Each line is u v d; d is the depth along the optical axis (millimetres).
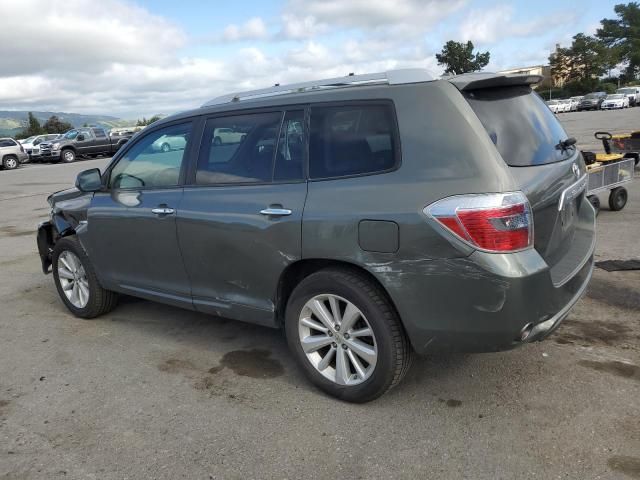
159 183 4176
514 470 2695
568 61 84500
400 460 2814
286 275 3494
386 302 3096
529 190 2891
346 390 3334
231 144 3770
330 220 3135
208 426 3205
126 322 4922
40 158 32344
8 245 8484
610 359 3750
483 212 2732
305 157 3375
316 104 3393
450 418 3158
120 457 2949
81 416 3371
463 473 2693
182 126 4102
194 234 3842
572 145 3738
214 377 3811
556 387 3424
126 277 4531
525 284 2762
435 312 2918
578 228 3828
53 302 5605
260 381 3721
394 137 3053
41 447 3066
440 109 2969
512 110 3244
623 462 2707
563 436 2934
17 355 4312
